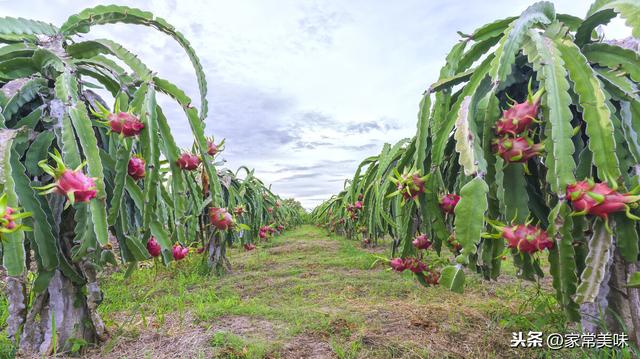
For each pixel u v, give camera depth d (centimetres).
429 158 192
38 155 164
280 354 192
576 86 125
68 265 174
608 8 137
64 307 186
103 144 196
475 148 122
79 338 187
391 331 217
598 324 169
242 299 318
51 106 166
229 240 480
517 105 122
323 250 624
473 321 227
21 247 136
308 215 1566
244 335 215
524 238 119
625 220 118
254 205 624
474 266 179
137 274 416
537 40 133
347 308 270
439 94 190
